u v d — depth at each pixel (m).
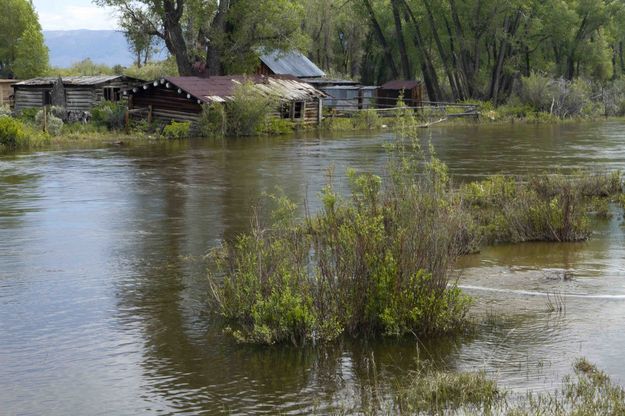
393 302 9.43
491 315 10.11
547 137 40.94
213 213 18.16
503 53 66.00
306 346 9.12
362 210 10.80
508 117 58.12
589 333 9.41
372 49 78.94
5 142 34.25
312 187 22.14
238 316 10.10
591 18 74.88
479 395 7.62
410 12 68.94
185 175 25.20
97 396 7.86
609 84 75.31
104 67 73.75
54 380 8.27
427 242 9.82
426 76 69.44
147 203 19.69
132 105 43.66
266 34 52.00
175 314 10.38
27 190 21.92
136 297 11.20
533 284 11.62
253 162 28.95
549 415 7.12
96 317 10.30
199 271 12.62
